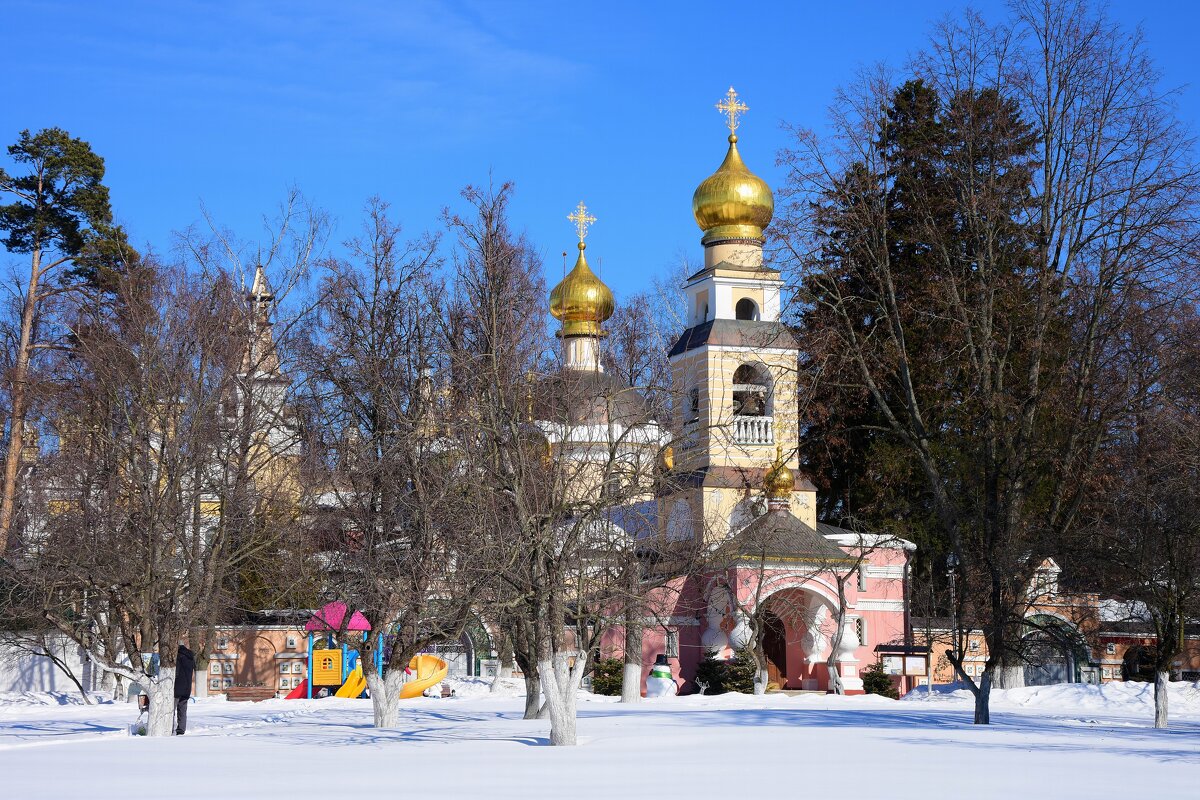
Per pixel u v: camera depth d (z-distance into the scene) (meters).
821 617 67.69
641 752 29.05
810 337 54.59
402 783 22.95
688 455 40.06
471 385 35.53
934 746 30.41
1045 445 54.41
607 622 35.97
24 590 52.81
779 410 65.19
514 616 38.31
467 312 36.75
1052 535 45.72
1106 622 63.09
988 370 53.38
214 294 42.88
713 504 63.94
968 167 54.38
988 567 47.94
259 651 69.69
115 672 37.19
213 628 63.28
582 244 74.94
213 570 40.00
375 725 38.81
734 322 68.62
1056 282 54.19
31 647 62.72
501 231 35.72
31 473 56.56
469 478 34.62
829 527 71.38
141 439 40.56
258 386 48.09
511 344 34.78
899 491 73.00
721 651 65.06
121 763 27.58
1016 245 56.03
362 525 37.59
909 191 59.50
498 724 39.72
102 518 44.09
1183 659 72.31
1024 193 55.53
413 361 37.78
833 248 54.38
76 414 51.84
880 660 66.81
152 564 37.66
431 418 36.81
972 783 22.59
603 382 49.62
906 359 54.38
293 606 47.31
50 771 25.86
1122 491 48.72
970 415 57.47
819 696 60.19
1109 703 50.97
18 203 66.19
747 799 20.19
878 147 54.31
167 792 21.81
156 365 41.56
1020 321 55.94
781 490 65.50
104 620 61.31
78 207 67.25
